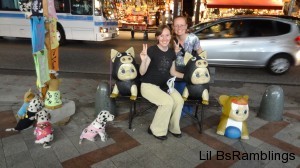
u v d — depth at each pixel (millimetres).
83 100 4781
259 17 7371
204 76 3449
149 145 3297
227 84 6539
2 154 2953
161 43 3402
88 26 11031
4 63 7730
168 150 3205
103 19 10984
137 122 3947
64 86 5621
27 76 6281
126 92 3555
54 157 2947
